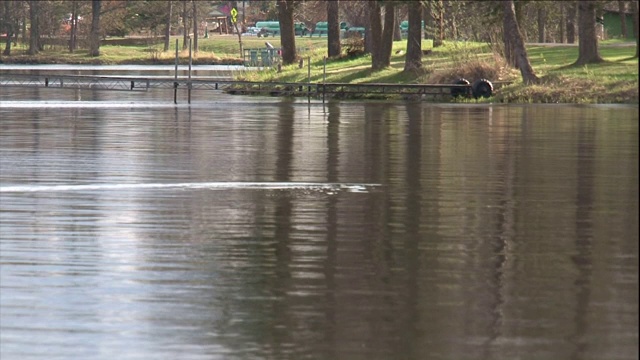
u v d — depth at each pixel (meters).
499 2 151.00
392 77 167.88
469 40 175.00
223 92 170.12
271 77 185.25
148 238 46.19
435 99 146.75
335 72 179.12
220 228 48.62
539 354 31.86
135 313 35.12
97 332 33.28
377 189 60.06
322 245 45.12
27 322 34.03
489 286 38.62
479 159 73.62
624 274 40.28
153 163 71.25
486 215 51.97
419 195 57.88
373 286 38.56
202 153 77.50
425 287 38.50
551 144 83.56
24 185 60.81
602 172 66.81
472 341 32.88
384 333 33.53
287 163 71.56
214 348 32.16
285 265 41.53
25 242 45.06
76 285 38.22
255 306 36.06
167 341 32.66
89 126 100.06
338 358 31.53
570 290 38.12
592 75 149.00
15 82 186.88
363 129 97.56
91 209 53.12
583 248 44.62
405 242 45.75
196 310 35.59
